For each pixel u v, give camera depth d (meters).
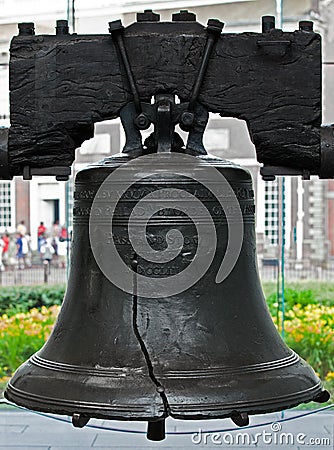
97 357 2.61
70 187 7.73
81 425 2.50
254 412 2.50
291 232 10.38
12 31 8.89
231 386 2.53
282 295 7.91
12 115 2.74
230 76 2.69
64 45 2.71
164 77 2.69
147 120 2.70
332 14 9.63
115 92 2.71
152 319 2.64
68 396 2.53
